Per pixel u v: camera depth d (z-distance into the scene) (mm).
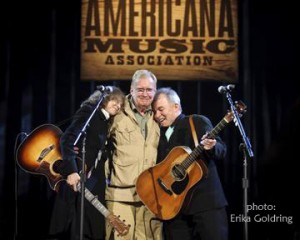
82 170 3801
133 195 4027
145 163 4031
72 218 4383
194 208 3902
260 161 5074
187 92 5164
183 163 3871
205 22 5125
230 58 5109
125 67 5125
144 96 3984
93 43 5129
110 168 4109
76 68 5188
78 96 5176
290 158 4684
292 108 4527
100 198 4094
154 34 5125
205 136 3809
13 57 5184
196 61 5117
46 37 5199
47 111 5176
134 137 4043
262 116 5137
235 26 5117
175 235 4020
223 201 3936
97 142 4039
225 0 5121
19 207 5121
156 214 3922
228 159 5133
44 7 5207
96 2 5137
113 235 4125
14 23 5199
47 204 5125
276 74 5152
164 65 5109
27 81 5180
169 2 5125
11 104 5176
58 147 4480
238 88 5152
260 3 5176
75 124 4004
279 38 5164
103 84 5176
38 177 5137
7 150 5148
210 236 3869
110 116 4074
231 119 3789
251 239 5043
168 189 3926
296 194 4906
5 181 5141
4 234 5109
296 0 5148
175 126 4027
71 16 5207
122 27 5129
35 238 5102
